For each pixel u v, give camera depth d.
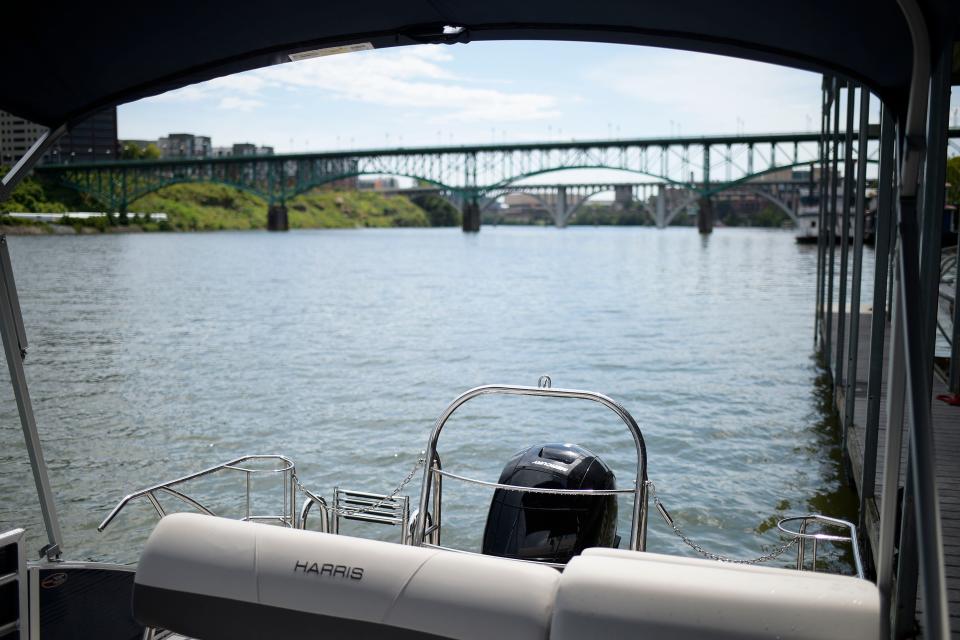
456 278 54.38
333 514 3.99
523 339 25.19
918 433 2.07
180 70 3.78
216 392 16.61
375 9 3.47
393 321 30.25
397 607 2.37
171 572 2.57
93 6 3.14
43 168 132.25
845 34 2.94
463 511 9.38
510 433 12.95
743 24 3.19
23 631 2.78
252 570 2.51
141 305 36.03
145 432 13.22
